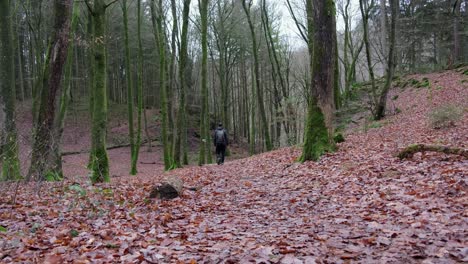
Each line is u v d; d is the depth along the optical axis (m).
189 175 12.34
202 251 4.12
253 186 8.60
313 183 7.88
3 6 11.91
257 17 32.50
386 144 11.38
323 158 10.04
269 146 22.92
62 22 9.91
